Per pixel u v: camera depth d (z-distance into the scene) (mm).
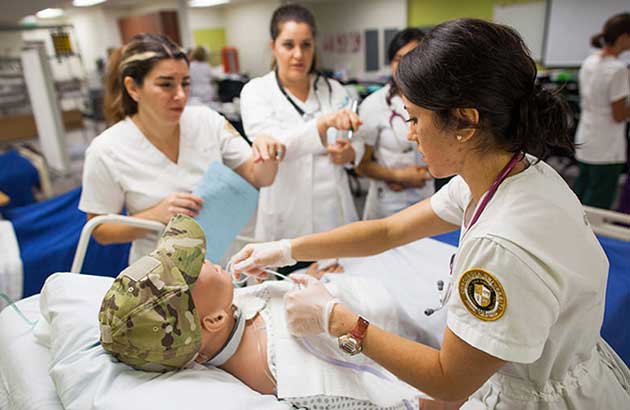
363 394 842
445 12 6121
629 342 1302
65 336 799
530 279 601
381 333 725
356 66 7250
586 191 3457
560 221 651
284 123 1713
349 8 7055
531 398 806
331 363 865
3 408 781
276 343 876
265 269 1100
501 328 607
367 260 1483
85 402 683
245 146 1578
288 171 1691
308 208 1737
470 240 654
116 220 1159
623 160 3285
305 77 1746
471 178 712
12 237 2332
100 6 7562
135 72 1278
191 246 797
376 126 1927
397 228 1022
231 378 799
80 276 972
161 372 762
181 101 1310
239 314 897
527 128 623
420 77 616
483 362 634
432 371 675
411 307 1203
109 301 723
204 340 817
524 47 625
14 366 827
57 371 740
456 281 667
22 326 935
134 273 735
